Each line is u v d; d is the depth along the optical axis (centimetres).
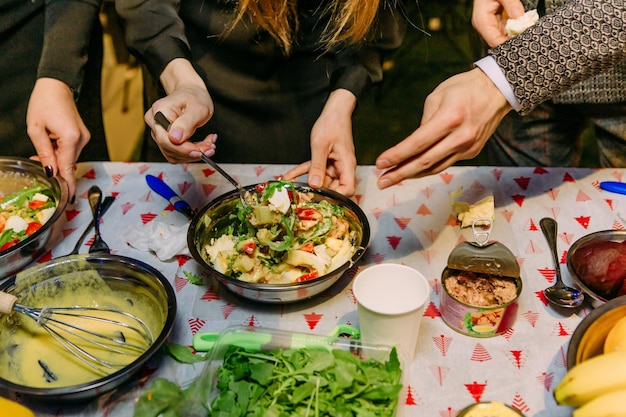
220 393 81
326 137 124
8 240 114
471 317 91
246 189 114
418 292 85
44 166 124
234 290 98
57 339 93
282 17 128
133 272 99
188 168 140
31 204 122
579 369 68
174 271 111
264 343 86
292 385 80
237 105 162
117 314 101
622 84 136
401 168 99
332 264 102
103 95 226
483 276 95
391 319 81
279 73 158
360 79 140
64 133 126
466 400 84
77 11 139
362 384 79
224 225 114
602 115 148
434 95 100
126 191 133
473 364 90
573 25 94
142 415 78
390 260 112
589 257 95
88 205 130
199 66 156
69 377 90
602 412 63
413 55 276
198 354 92
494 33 123
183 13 150
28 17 157
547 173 132
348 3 118
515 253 111
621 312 79
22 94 167
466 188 129
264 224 101
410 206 126
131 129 237
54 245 119
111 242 119
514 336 94
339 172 123
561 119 167
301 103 163
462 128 96
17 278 98
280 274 101
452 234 117
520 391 85
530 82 96
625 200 122
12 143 174
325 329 97
